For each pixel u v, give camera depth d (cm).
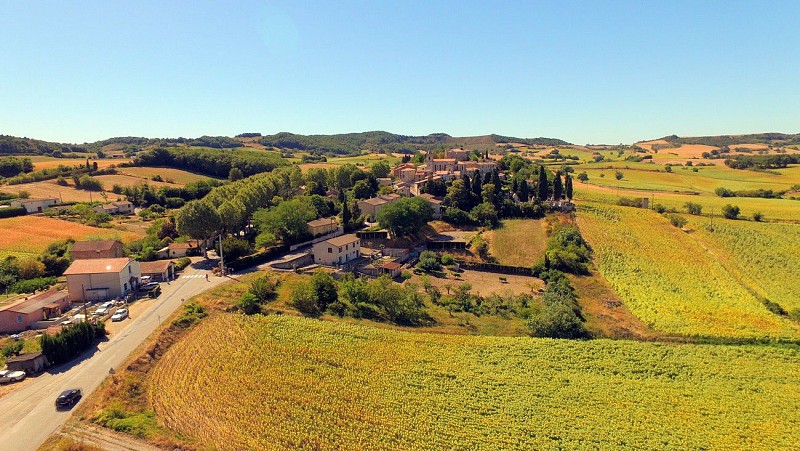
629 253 11031
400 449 4431
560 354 6506
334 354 6138
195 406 4906
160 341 6188
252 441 4369
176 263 9638
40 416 4562
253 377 5497
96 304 7525
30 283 8181
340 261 10350
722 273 9994
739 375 6144
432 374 5838
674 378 6075
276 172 18075
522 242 12088
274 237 10944
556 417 5097
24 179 17938
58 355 5569
